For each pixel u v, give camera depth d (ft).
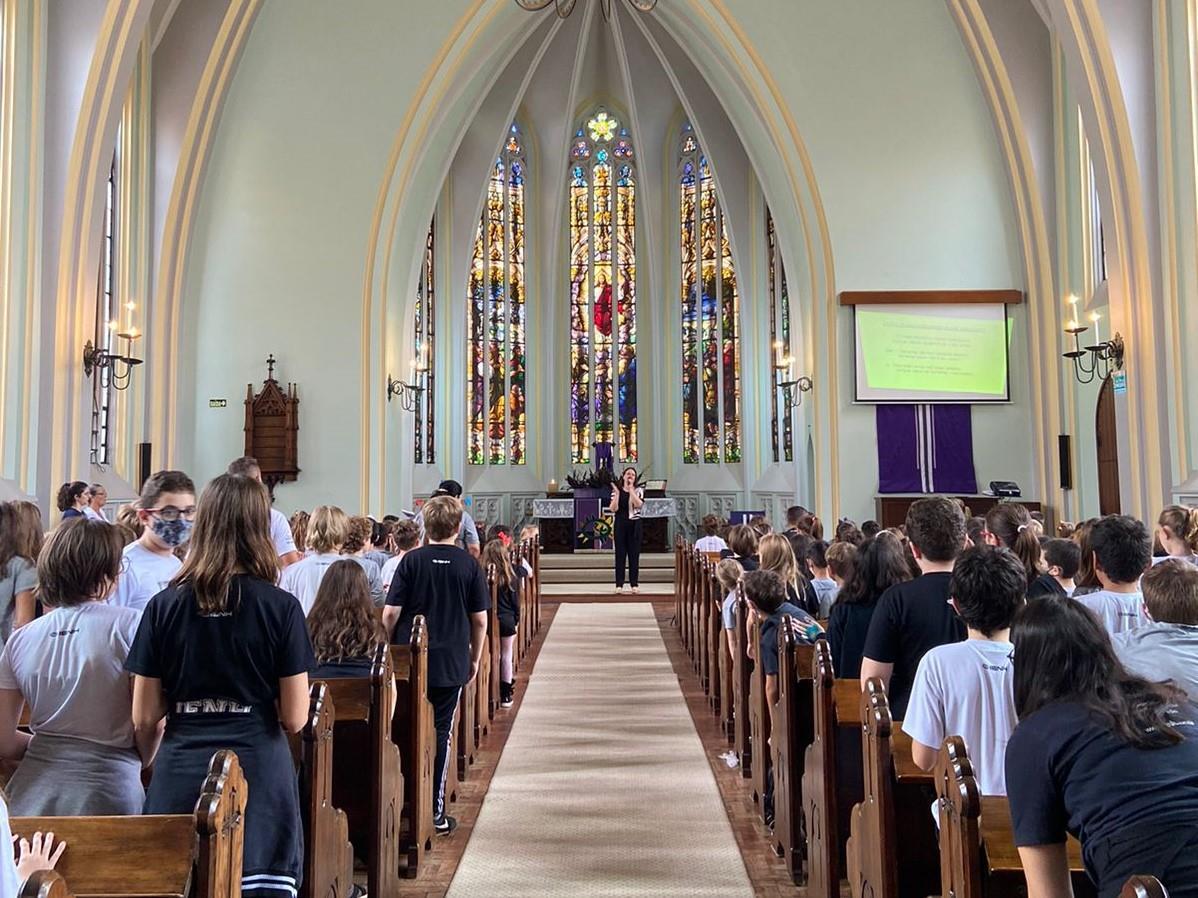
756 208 65.98
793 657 14.74
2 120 29.71
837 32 46.29
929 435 45.62
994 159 45.88
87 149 31.68
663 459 71.77
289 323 46.55
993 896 7.61
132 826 6.93
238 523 9.27
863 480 45.70
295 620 9.36
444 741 16.75
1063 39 33.55
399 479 51.96
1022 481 45.50
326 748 10.68
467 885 14.53
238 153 46.70
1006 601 9.60
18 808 8.96
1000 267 45.91
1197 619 9.29
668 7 52.80
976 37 44.11
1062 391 43.55
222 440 46.11
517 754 22.04
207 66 42.88
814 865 13.35
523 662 33.76
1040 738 6.68
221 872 7.07
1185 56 30.96
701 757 21.70
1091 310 41.06
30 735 9.61
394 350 51.55
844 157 46.47
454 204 66.13
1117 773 6.30
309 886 10.14
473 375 69.00
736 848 16.06
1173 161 31.48
